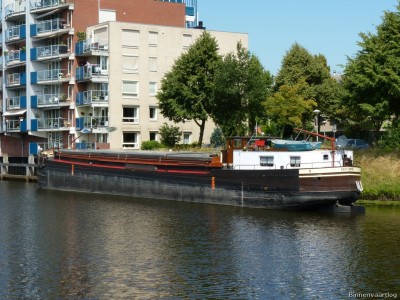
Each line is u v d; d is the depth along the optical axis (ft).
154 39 230.07
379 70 153.58
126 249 93.97
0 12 269.85
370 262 85.76
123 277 79.00
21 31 253.44
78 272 81.35
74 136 231.50
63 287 75.15
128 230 108.88
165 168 149.89
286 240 99.25
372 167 153.28
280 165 132.46
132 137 227.40
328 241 98.22
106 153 165.48
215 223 114.21
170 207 135.74
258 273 80.64
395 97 154.20
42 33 242.17
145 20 249.34
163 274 80.18
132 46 226.17
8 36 261.65
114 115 222.89
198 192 142.00
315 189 124.26
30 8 247.70
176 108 199.00
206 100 200.64
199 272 81.05
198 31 238.27
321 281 77.30
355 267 83.35
